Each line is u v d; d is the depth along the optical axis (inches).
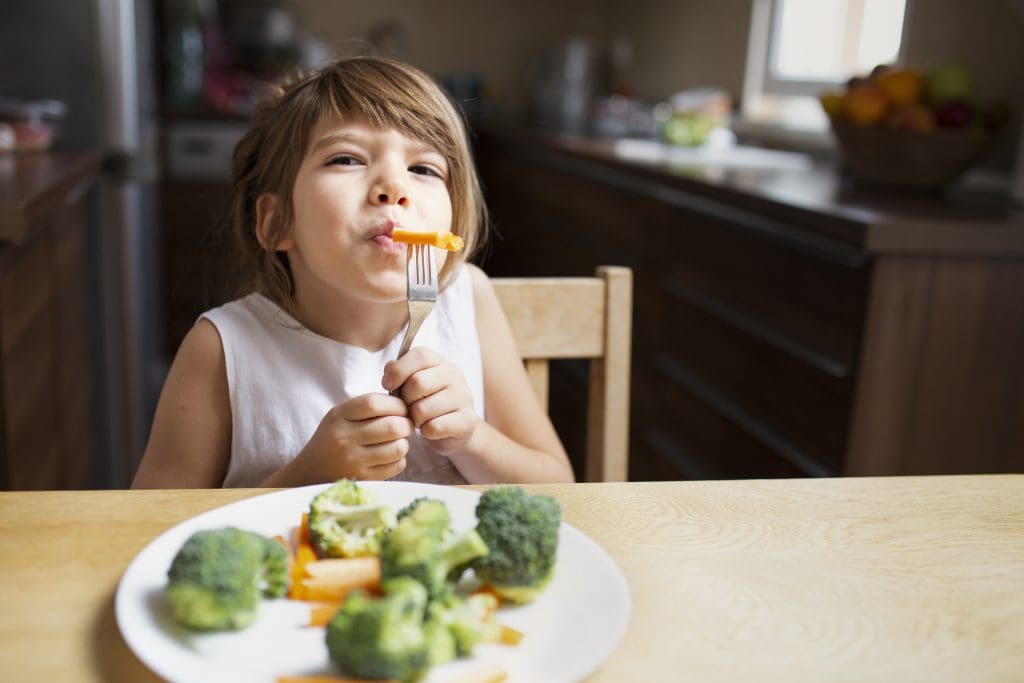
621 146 102.4
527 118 149.0
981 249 55.5
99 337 88.8
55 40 83.4
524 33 161.8
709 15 126.2
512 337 42.9
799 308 62.4
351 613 18.8
